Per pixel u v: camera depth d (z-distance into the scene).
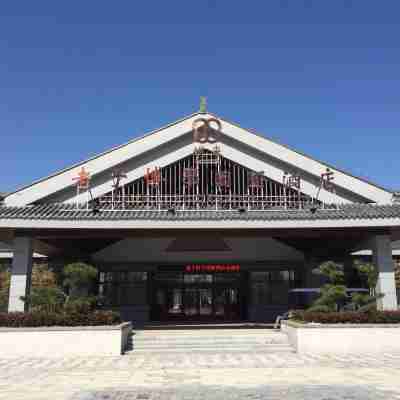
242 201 19.67
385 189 19.83
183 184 19.97
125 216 17.70
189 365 13.50
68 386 10.23
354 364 13.43
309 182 20.20
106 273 26.52
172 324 24.84
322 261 24.59
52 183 19.52
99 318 16.44
